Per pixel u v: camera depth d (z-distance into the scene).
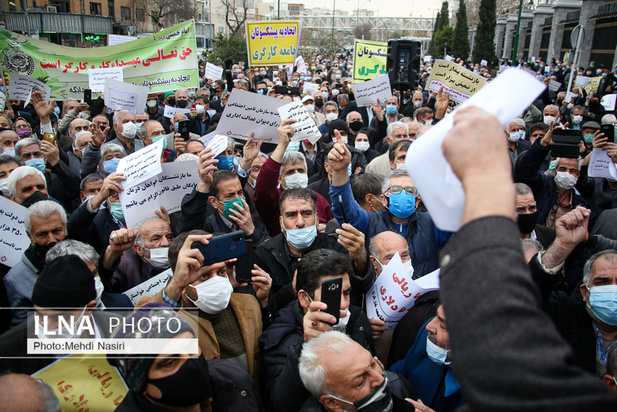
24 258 3.12
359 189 4.50
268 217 4.20
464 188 0.73
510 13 54.75
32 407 1.54
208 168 3.52
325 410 2.09
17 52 8.99
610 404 0.61
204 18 66.69
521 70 0.81
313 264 2.63
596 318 2.56
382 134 8.28
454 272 0.70
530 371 0.61
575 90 14.64
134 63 9.15
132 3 42.66
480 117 0.75
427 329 2.49
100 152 5.79
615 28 27.73
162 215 3.81
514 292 0.65
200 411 2.09
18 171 4.02
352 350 2.04
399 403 2.25
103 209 4.16
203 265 2.53
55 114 9.20
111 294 3.03
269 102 4.84
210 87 17.27
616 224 4.08
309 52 43.72
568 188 4.94
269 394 2.53
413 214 3.89
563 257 2.39
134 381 1.85
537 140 4.97
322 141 7.29
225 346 2.70
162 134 6.35
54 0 35.91
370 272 3.07
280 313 2.80
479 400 0.63
